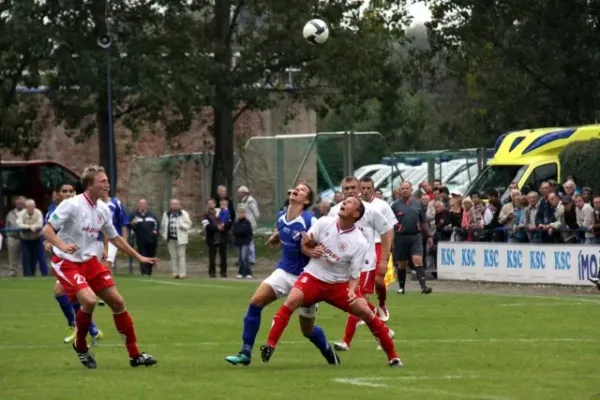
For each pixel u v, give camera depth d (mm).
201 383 22766
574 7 84438
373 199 31203
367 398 20641
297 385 22391
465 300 44656
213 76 82500
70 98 80250
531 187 63031
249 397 20875
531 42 85250
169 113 100062
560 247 52500
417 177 86875
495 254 55562
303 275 24766
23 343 31109
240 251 62938
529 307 41281
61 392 21875
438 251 58562
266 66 84625
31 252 63562
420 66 89875
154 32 82438
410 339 31141
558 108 87062
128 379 23547
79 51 79000
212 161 92500
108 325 35375
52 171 88312
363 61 85188
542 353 27734
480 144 107688
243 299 46188
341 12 84438
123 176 108125
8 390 22250
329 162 81875
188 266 75500
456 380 23016
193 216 105812
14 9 78062
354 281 24750
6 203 87062
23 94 87062
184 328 34531
